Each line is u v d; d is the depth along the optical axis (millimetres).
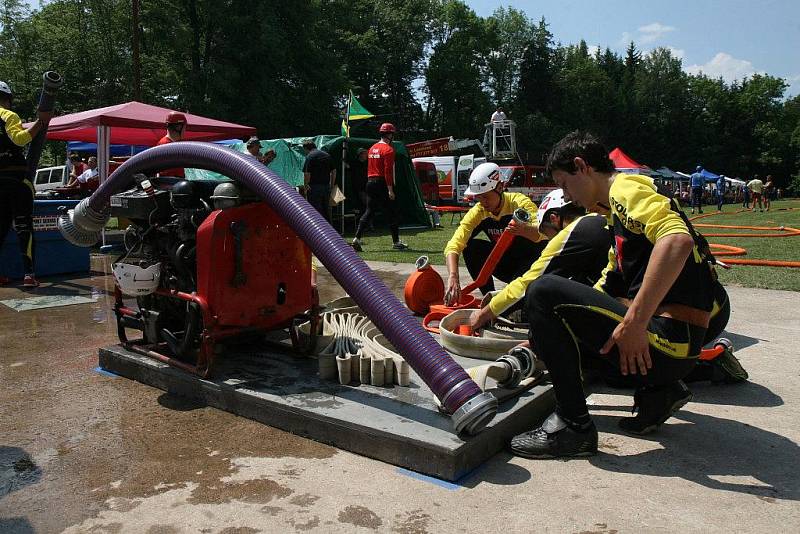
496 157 31766
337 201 10570
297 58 36125
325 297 6145
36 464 2422
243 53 32906
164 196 3277
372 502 2107
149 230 3303
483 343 3441
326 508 2068
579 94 83562
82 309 5559
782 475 2301
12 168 6156
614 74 99500
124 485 2242
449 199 24812
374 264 8398
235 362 3424
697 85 89000
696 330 2311
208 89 31922
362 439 2482
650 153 84062
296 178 13297
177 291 3277
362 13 50656
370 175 10156
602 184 2445
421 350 2396
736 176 84000
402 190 15664
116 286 3645
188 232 3213
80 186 13125
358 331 3584
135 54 22016
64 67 31594
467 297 4621
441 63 64500
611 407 3080
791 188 79625
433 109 67625
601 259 2992
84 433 2729
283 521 1988
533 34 81938
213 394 3043
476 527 1945
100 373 3639
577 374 2438
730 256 8594
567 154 2445
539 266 2941
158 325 3445
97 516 2029
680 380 2635
